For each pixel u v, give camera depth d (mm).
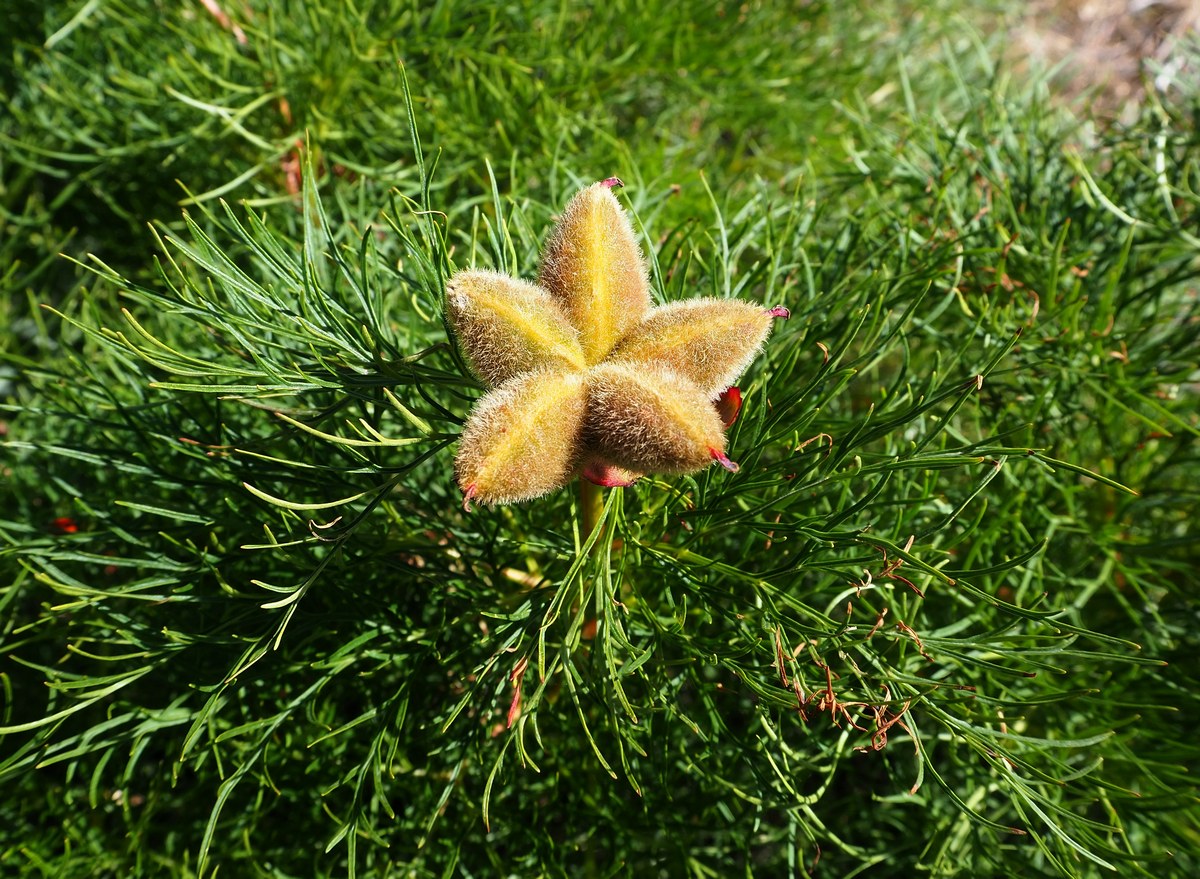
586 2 358
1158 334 312
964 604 248
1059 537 283
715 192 334
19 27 354
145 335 197
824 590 249
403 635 229
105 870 252
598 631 205
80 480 290
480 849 249
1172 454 282
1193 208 304
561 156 325
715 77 363
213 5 323
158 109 331
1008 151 307
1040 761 238
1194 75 373
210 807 252
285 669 224
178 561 233
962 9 470
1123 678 262
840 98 398
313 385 201
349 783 249
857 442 203
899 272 257
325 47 317
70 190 321
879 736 204
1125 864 232
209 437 243
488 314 168
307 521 220
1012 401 265
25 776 254
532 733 251
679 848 238
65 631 237
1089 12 524
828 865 260
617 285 175
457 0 332
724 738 245
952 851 241
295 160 325
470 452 158
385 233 303
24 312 348
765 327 175
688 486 222
